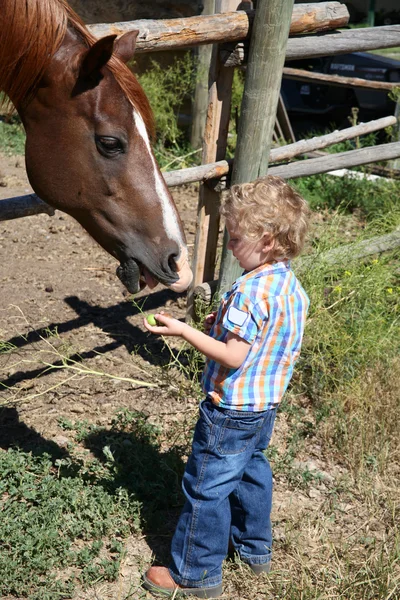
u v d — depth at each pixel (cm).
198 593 260
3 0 250
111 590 261
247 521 271
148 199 265
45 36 252
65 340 439
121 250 275
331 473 340
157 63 838
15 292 495
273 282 237
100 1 846
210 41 356
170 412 374
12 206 337
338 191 707
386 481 334
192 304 432
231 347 235
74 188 270
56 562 266
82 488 301
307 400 396
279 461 336
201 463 250
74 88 255
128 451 329
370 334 407
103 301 497
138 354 432
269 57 361
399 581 263
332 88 984
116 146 258
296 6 410
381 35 467
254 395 242
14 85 262
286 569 278
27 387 388
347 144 803
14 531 272
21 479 300
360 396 373
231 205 235
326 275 444
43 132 267
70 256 570
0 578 252
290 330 240
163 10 823
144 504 300
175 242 270
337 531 301
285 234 235
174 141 802
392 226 546
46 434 347
